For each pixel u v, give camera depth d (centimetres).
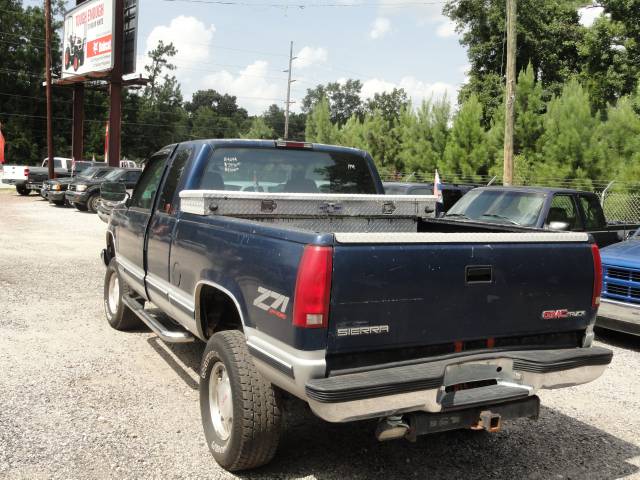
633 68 3136
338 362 313
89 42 3266
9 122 6144
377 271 314
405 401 311
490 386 348
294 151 539
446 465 393
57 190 2370
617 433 454
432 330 331
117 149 3106
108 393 493
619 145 2083
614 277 688
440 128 2728
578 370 362
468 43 3806
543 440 438
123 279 644
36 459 377
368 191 580
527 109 2386
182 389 508
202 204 428
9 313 738
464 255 339
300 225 477
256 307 343
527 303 362
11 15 6188
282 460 392
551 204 885
